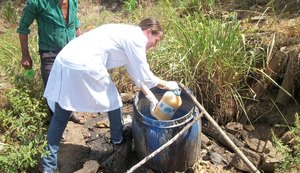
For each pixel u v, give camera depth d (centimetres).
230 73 398
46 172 332
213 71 398
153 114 328
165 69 420
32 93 397
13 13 578
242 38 394
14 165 315
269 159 346
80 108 322
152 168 348
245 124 400
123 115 415
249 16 485
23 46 352
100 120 414
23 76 401
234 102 403
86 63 306
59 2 338
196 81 405
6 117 351
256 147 370
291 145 354
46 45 352
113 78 449
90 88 314
